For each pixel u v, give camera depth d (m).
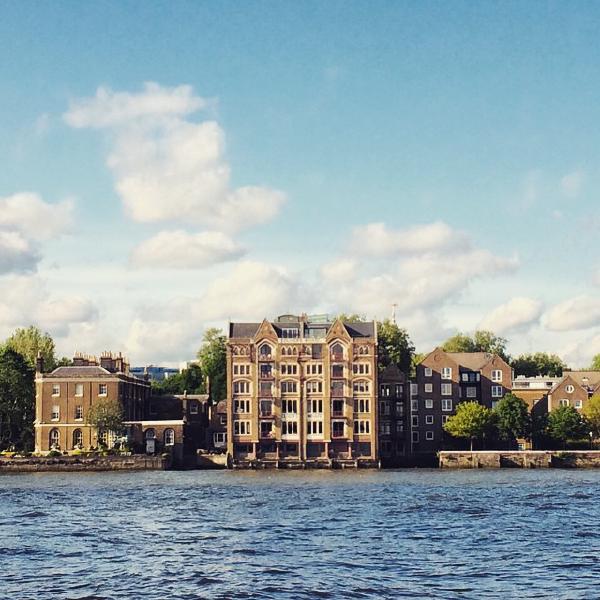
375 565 58.72
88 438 192.50
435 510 90.44
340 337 191.50
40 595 50.53
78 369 194.75
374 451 188.75
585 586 52.41
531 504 96.00
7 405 197.00
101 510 92.31
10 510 92.44
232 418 189.75
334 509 92.00
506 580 54.12
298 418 189.75
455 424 193.88
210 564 59.12
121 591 51.47
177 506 96.25
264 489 120.62
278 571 56.69
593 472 161.75
